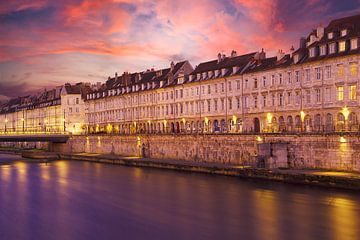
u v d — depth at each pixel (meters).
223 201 47.41
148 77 121.38
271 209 42.97
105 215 42.56
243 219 39.72
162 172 74.38
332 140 57.72
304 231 35.56
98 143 115.38
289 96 73.38
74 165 93.00
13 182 65.81
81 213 43.62
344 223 37.38
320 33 70.75
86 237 35.25
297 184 54.91
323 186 52.09
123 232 36.44
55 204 48.22
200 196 50.59
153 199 49.97
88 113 147.75
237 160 71.94
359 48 62.34
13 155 130.12
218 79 88.94
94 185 61.75
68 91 154.00
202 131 94.38
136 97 118.75
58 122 157.88
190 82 97.25
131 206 46.50
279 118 75.38
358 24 66.38
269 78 77.25
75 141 125.12
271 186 54.81
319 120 67.88
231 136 72.94
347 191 49.22
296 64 71.31
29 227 38.50
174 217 41.12
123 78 134.75
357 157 54.84
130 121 121.69
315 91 68.50
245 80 82.69
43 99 184.12
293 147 62.84
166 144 89.12
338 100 64.81
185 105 99.69
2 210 45.31
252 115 81.12
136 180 65.75
